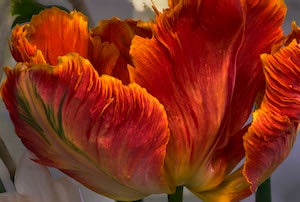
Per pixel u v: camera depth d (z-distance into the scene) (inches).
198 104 13.2
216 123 13.4
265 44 13.7
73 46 13.3
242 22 12.8
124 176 13.1
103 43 13.4
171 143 13.3
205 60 13.0
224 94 13.3
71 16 13.3
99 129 12.4
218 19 12.7
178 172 13.6
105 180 13.4
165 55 12.7
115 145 12.6
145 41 12.6
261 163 12.9
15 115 13.1
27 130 13.2
